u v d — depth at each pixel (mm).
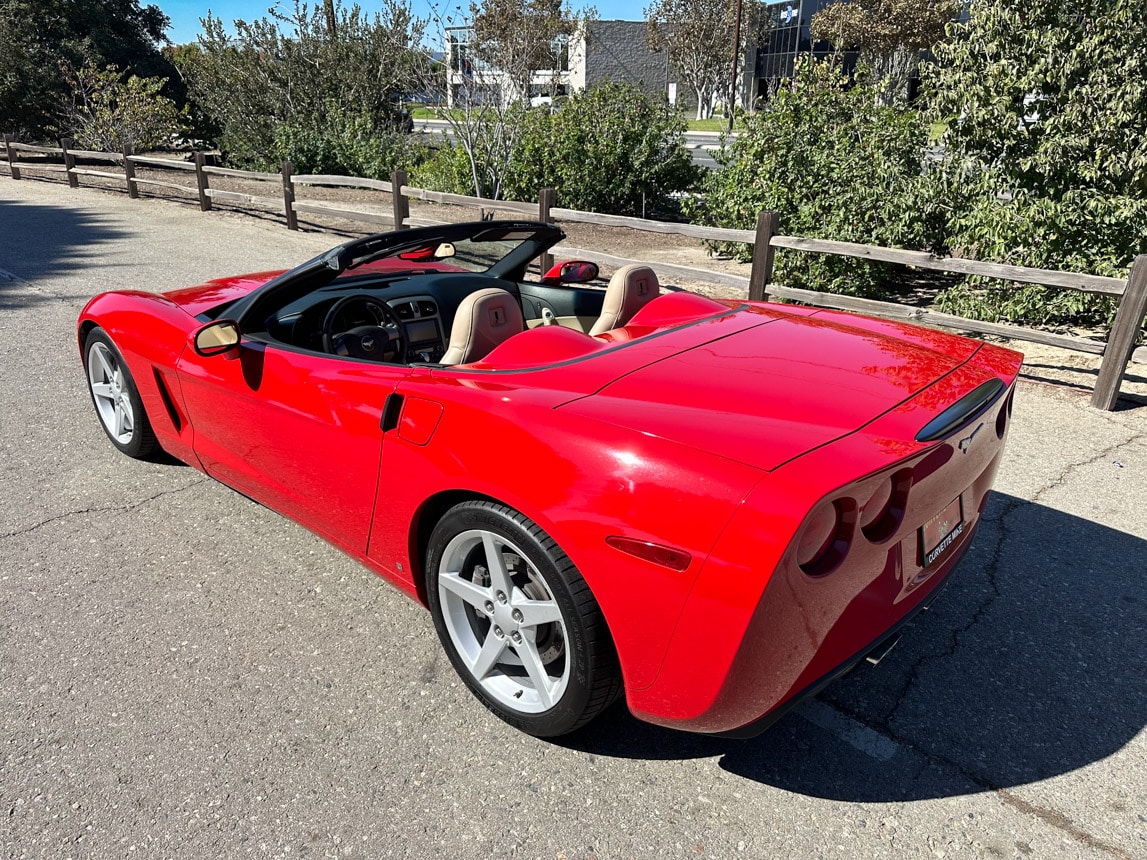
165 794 2123
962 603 2984
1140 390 5285
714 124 41844
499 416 2135
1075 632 2816
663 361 2348
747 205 8617
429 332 3406
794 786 2172
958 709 2457
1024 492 3844
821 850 1972
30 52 22109
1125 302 4762
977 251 7023
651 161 13289
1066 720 2410
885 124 7941
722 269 9305
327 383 2639
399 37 19328
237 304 3033
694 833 2020
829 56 8570
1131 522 3559
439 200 9508
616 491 1874
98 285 7961
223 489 3838
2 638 2752
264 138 19344
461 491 2254
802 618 1804
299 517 3037
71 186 16703
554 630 2201
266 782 2164
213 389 3158
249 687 2529
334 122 18281
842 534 1828
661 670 1904
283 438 2879
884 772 2221
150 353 3488
